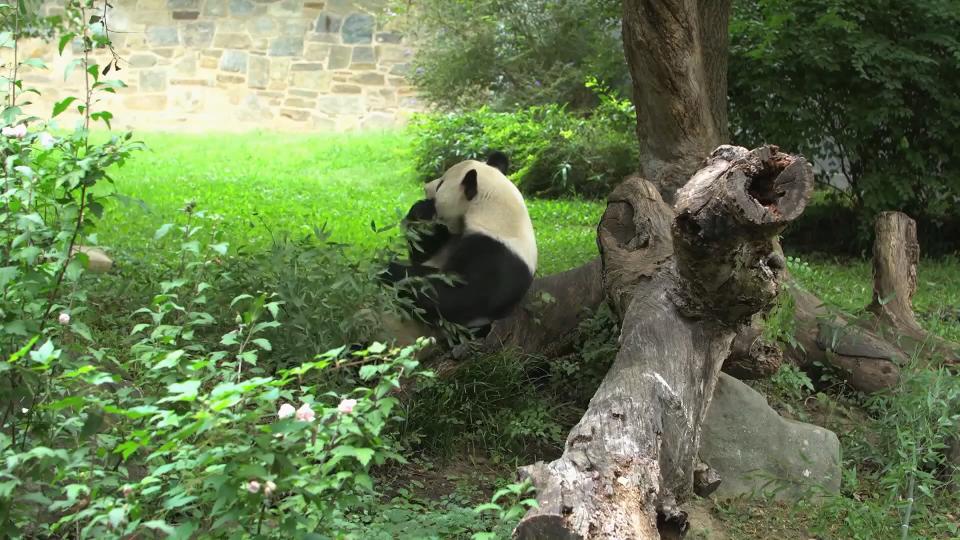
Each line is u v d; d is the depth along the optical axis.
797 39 11.09
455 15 17.31
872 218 11.38
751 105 11.50
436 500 4.95
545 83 16.64
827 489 5.42
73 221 3.59
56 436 3.49
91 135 16.77
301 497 2.97
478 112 15.09
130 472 3.82
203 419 2.81
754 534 4.96
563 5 16.83
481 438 5.62
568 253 9.69
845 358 6.67
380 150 16.42
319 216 10.78
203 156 15.47
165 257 7.23
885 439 5.78
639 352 4.58
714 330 4.74
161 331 3.57
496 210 6.34
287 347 5.23
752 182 4.02
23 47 18.56
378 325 5.57
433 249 6.39
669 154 7.12
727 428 5.49
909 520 4.96
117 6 19.08
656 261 5.63
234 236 8.84
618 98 15.77
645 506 3.54
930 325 7.60
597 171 13.80
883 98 11.24
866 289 9.48
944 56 11.44
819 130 11.60
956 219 12.27
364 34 19.08
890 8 11.34
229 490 2.78
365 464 2.88
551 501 3.31
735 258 4.25
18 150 3.63
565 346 6.62
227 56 19.16
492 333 6.51
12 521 3.12
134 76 19.06
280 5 19.14
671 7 6.80
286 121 19.20
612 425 3.96
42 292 3.70
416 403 5.48
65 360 3.42
